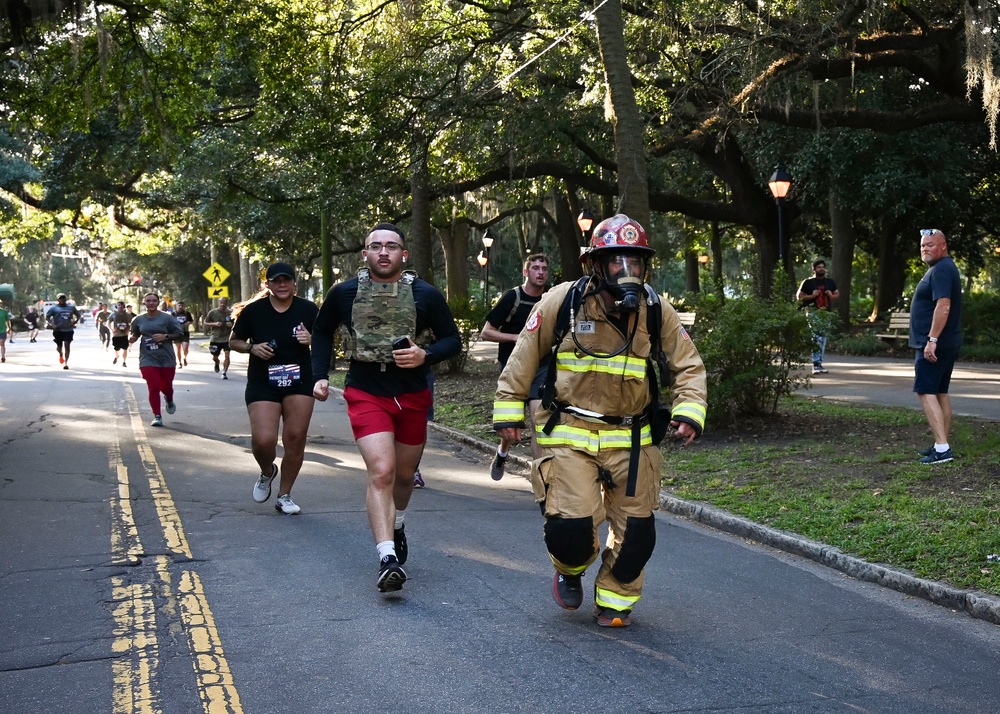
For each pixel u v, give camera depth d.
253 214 30.11
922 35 16.59
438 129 20.89
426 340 6.26
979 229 34.66
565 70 21.09
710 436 11.27
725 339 11.32
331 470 10.50
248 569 6.45
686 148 25.19
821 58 16.64
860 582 6.32
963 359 22.12
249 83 23.77
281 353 8.15
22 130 27.05
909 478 8.46
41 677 4.54
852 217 29.61
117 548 7.00
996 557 6.13
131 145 26.44
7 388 20.80
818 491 8.27
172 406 14.62
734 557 6.93
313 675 4.57
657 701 4.29
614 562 5.16
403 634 5.16
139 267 66.06
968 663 4.84
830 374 18.69
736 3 18.25
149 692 4.36
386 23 20.30
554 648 4.96
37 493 9.08
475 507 8.69
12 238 41.19
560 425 5.06
